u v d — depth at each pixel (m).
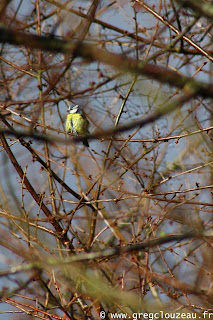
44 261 7.65
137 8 10.66
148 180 11.95
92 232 9.91
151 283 9.73
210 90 4.40
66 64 7.95
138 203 9.64
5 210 9.33
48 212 9.92
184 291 9.23
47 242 10.41
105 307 10.79
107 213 12.11
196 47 10.57
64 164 10.39
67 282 8.75
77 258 7.54
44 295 10.20
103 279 10.19
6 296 8.89
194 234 7.75
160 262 10.98
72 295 9.43
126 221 12.23
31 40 3.85
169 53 12.15
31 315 9.25
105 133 5.50
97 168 10.77
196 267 10.12
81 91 11.88
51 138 6.98
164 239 7.60
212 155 11.27
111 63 4.17
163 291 9.28
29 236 8.96
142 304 8.77
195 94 4.43
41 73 11.26
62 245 10.09
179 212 9.55
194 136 12.26
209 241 8.52
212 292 9.33
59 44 3.96
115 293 8.70
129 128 5.45
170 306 9.50
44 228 9.70
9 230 9.05
